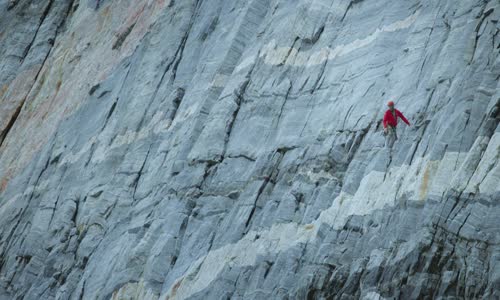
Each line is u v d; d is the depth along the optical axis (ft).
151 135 173.88
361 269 114.52
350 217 121.70
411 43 140.97
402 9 149.38
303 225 127.65
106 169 178.40
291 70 155.94
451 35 133.59
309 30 158.71
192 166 154.30
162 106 176.76
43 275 168.66
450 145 117.19
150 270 141.79
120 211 165.58
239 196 143.13
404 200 116.88
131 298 142.10
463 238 108.06
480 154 113.60
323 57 153.38
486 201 108.78
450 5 139.44
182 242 144.15
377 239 116.16
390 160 125.18
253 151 148.46
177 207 148.66
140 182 167.73
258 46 165.58
